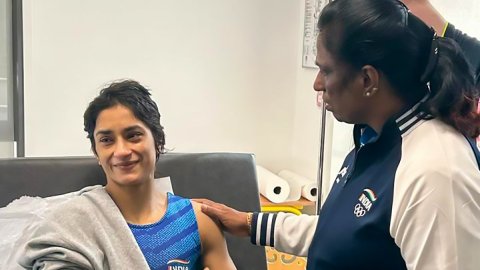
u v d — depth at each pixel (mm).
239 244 1644
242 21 2598
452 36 1252
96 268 1133
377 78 915
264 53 2660
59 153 2447
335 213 1048
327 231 1053
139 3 2432
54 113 2406
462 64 934
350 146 2232
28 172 1551
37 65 2346
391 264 937
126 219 1246
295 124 2770
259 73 2674
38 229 1173
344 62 926
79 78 2412
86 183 1585
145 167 1229
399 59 899
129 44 2455
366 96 940
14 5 2273
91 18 2379
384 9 900
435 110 915
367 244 953
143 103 1229
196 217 1348
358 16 899
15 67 2322
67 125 2436
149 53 2492
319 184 2385
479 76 1102
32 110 2373
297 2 2652
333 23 933
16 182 1533
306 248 1286
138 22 2447
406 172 882
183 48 2537
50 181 1559
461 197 831
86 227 1170
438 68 914
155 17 2467
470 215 835
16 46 2305
